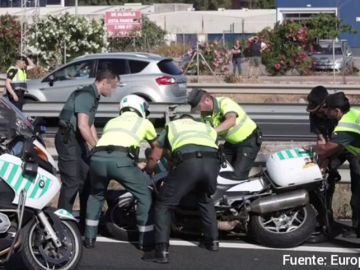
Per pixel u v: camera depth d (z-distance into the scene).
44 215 9.41
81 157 11.55
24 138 9.36
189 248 11.01
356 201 11.28
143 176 10.70
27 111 23.30
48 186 9.34
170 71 25.97
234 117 11.56
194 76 44.59
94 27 43.16
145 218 10.75
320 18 47.22
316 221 11.31
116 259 10.51
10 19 47.75
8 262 10.20
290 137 21.03
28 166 9.13
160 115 22.31
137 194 10.70
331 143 10.84
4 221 9.05
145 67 25.64
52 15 43.97
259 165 12.75
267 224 10.98
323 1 75.25
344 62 48.50
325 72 48.28
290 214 10.90
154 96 25.30
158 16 86.81
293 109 28.95
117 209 11.53
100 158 10.55
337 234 11.65
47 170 9.45
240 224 11.06
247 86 34.22
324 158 11.02
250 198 10.92
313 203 11.34
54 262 9.45
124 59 25.83
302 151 11.09
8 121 9.44
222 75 44.78
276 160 10.94
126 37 51.12
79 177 11.61
